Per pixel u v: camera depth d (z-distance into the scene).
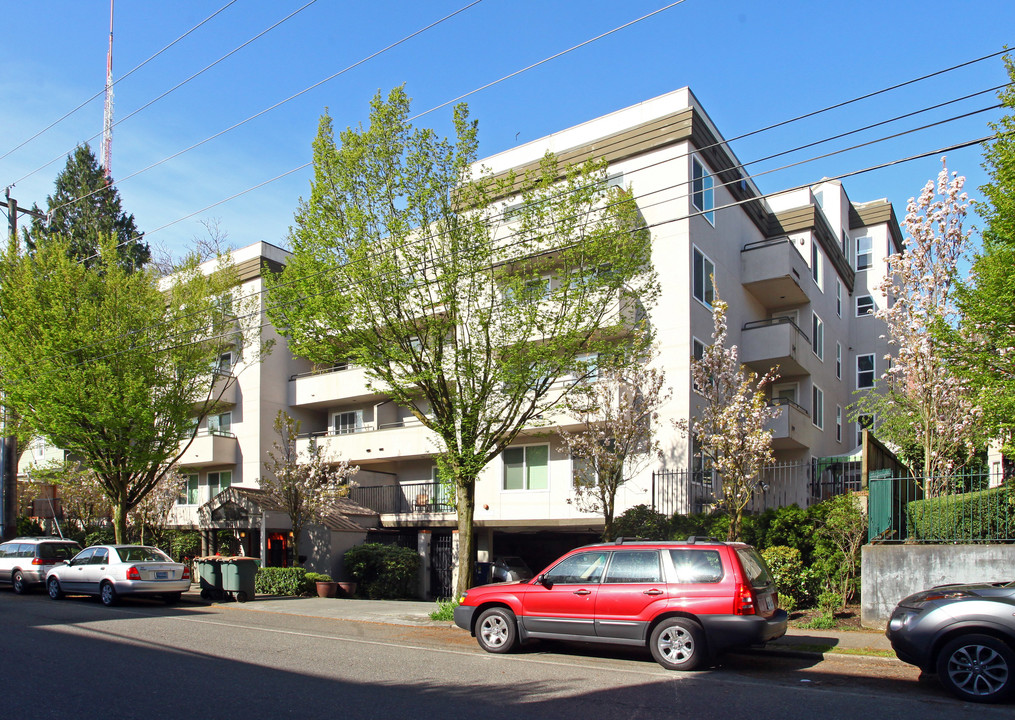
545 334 15.09
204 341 22.47
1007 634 8.12
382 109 14.54
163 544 27.80
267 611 16.97
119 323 20.78
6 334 20.59
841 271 32.38
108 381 20.27
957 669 8.34
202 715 7.24
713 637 9.56
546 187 15.10
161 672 9.29
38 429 20.89
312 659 10.34
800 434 23.36
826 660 10.53
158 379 21.61
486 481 23.05
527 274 15.73
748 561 10.29
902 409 19.94
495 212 18.72
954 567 12.02
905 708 7.81
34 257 22.25
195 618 15.23
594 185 15.22
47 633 12.56
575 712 7.45
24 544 21.09
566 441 17.62
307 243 14.83
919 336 16.34
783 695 8.35
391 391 15.50
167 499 26.95
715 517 17.06
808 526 14.89
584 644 11.50
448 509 24.73
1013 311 11.06
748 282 24.19
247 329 23.81
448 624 14.45
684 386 19.72
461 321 15.06
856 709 7.74
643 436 16.86
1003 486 12.80
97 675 9.06
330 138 14.91
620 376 16.56
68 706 7.54
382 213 14.69
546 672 9.50
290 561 24.80
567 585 10.67
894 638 8.96
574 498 20.06
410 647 11.55
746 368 24.00
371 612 16.72
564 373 15.43
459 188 14.86
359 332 14.73
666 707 7.70
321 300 14.47
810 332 26.69
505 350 14.84
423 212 14.59
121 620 14.42
